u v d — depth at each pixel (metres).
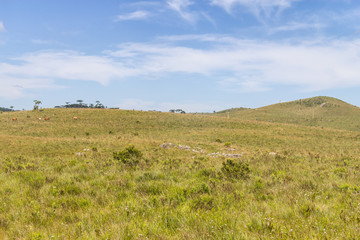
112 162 13.51
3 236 3.99
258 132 77.31
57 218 4.92
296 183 7.72
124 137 61.62
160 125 87.94
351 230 3.83
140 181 8.21
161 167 11.27
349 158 15.91
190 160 18.00
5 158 17.22
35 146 39.03
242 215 4.81
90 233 4.03
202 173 9.73
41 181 8.05
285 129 85.44
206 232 3.94
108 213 5.05
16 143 41.50
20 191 6.91
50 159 16.12
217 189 6.99
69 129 74.31
